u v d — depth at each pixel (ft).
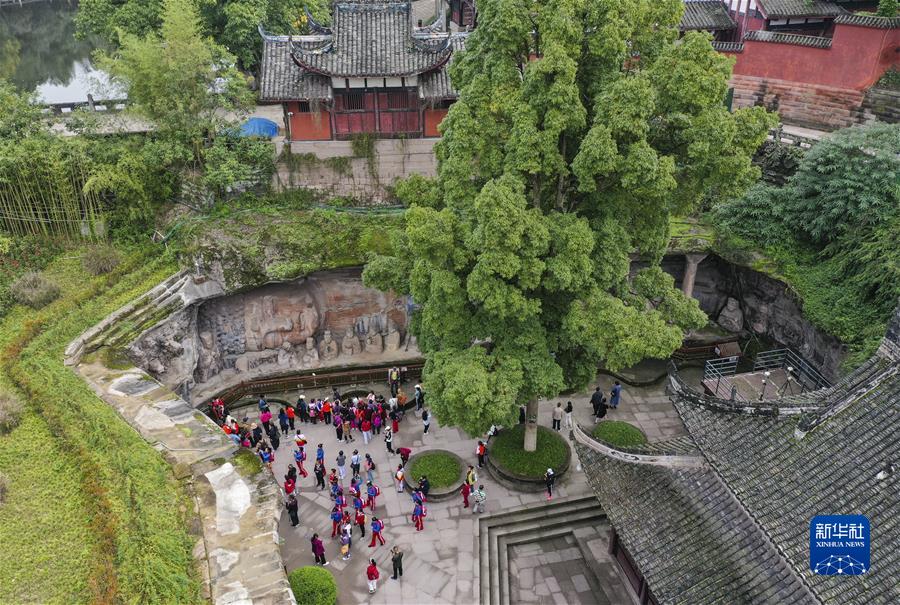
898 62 130.82
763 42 145.28
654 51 80.48
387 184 128.16
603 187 79.51
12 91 124.26
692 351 126.72
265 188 127.03
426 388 83.71
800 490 56.34
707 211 129.18
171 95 115.85
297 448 102.58
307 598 76.48
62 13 289.74
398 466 102.58
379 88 120.57
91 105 141.38
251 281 116.98
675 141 78.38
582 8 71.87
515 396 79.30
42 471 75.92
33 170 115.14
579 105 72.18
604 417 114.52
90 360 98.43
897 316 60.49
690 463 73.77
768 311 123.34
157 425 85.92
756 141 79.36
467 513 94.12
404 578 84.33
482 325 85.30
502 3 73.82
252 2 154.10
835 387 68.18
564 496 96.78
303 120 123.65
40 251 118.52
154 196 125.18
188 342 114.73
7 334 100.94
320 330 128.26
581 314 76.74
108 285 111.96
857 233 105.70
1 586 62.28
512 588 85.30
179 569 64.23
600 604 83.15
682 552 68.80
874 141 105.09
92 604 58.70
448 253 76.48
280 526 92.84
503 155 79.46
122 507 69.62
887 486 52.70
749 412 63.82
